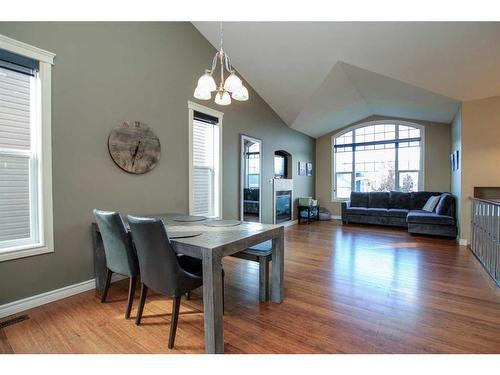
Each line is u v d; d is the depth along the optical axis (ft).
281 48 12.85
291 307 7.57
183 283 5.81
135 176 10.09
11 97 7.28
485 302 7.82
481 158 14.19
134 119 9.97
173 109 11.51
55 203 7.91
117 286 9.14
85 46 8.54
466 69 11.53
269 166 18.75
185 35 12.09
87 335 6.17
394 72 13.10
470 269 10.76
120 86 9.52
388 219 20.33
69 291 8.26
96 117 8.84
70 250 8.29
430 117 19.75
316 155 26.32
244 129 15.99
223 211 14.44
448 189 20.61
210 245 5.56
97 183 8.91
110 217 6.83
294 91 16.24
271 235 7.36
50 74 7.72
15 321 6.77
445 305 7.64
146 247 5.91
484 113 14.10
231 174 14.97
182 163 11.93
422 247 14.33
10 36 7.01
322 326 6.55
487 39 9.49
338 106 19.25
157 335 6.18
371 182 23.94
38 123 7.61
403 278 9.76
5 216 7.26
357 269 10.77
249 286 9.16
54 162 7.86
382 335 6.15
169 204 11.36
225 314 7.17
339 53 12.48
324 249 13.94
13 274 7.17
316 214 23.84
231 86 7.11
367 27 10.39
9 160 7.29
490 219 10.34
